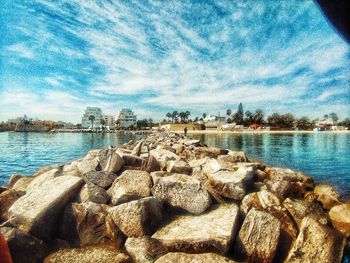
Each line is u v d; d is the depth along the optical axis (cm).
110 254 400
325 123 13750
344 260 407
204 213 500
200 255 375
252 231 430
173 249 414
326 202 687
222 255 400
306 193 736
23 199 488
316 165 1933
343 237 414
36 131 14812
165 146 1395
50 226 455
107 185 617
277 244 411
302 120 13312
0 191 667
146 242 414
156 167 756
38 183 672
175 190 528
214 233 422
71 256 396
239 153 1183
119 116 16612
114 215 455
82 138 7656
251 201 542
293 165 1922
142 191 548
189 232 436
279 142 4741
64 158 2752
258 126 13412
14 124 16025
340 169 1755
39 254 399
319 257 391
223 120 16325
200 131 11631
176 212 512
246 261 410
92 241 451
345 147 3578
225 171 674
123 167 736
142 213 448
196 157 1208
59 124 17350
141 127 16225
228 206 529
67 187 527
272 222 431
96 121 17538
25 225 430
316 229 420
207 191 534
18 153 3306
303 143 4459
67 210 481
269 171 939
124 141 5962
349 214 550
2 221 514
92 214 471
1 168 2069
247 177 655
